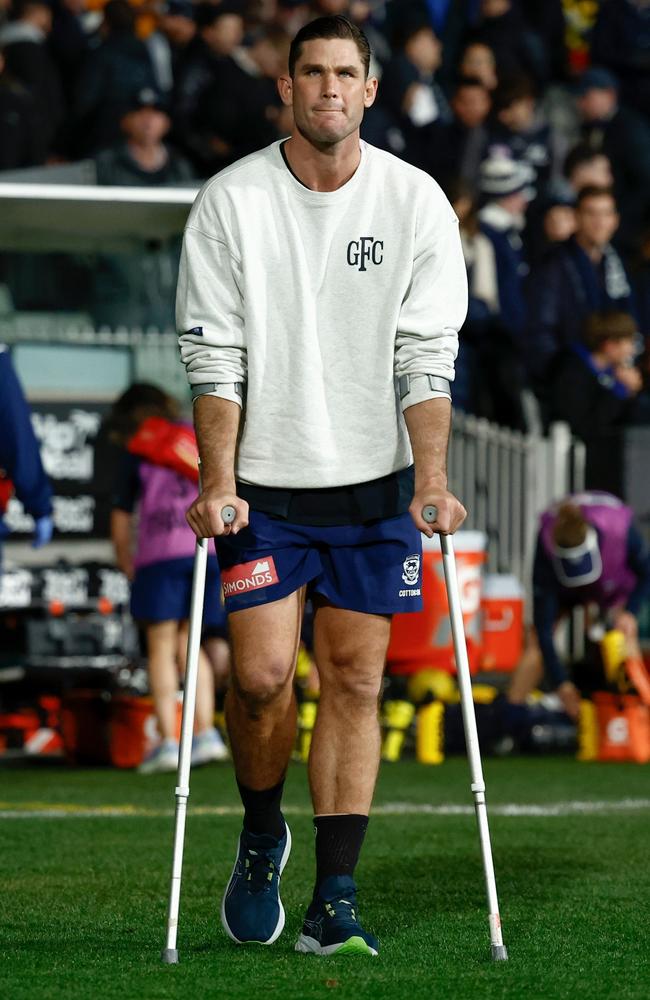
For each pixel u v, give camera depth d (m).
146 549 29.75
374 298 14.14
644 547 33.38
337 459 14.24
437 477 13.83
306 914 14.33
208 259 14.23
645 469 37.12
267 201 14.14
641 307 43.25
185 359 14.42
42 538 25.95
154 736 30.95
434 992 12.51
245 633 14.26
